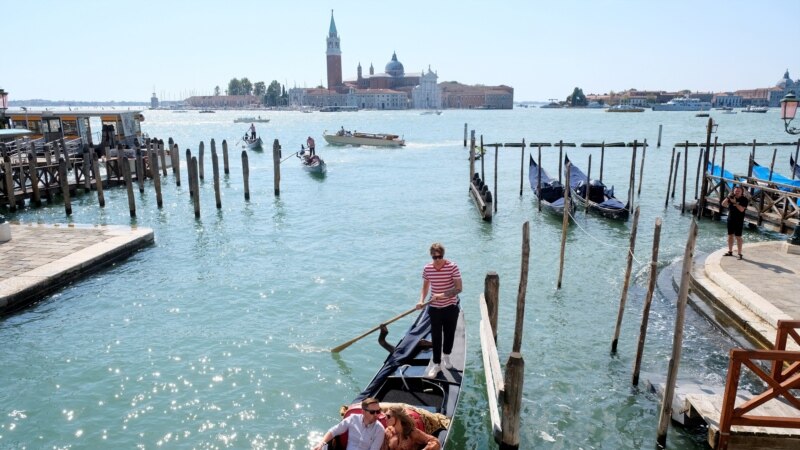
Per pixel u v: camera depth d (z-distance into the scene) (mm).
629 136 69250
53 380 8820
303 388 8695
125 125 34656
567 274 14234
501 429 6871
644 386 8562
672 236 18281
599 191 22094
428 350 8406
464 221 21281
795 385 6066
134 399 8328
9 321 11023
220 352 9844
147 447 7230
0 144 27531
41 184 25516
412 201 25781
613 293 12680
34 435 7445
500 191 28578
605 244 17203
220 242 17719
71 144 31422
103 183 27609
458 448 7312
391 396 7336
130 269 14477
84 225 17547
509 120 126875
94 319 11227
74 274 13195
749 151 48031
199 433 7527
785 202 16812
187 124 119625
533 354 9711
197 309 11852
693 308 11203
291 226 20375
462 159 44281
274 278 13992
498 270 14766
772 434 6215
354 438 5691
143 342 10211
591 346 9984
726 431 6285
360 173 35812
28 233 16312
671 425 7465
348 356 9758
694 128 86938
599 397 8289
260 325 11055
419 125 106250
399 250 16953
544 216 22031
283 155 46938
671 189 28453
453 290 7461
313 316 11570
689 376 8602
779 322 6922
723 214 20531
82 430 7562
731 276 11312
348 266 15148
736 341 9477
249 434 7520
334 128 96125
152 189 28344
